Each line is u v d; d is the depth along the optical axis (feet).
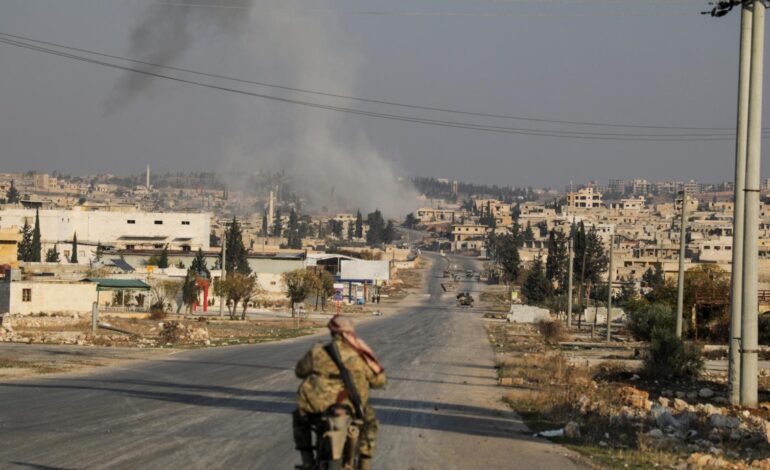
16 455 62.54
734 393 114.83
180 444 68.90
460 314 530.27
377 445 72.74
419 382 139.33
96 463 59.77
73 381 123.95
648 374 154.51
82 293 332.19
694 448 78.84
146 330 271.90
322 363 39.93
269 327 334.03
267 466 59.88
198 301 459.32
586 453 73.00
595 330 385.91
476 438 79.71
